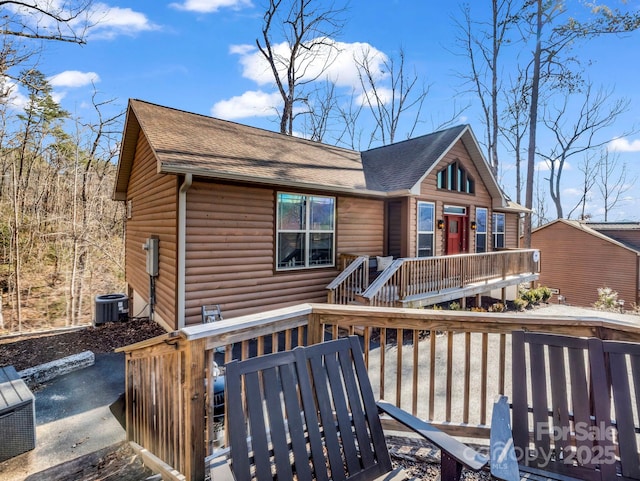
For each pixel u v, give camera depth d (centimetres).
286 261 736
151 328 717
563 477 186
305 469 179
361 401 210
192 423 200
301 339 267
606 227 2014
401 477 195
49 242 1438
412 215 941
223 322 219
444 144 1032
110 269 1498
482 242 1210
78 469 276
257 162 709
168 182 645
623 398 191
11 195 1348
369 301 659
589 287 1873
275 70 1602
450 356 262
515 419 204
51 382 493
